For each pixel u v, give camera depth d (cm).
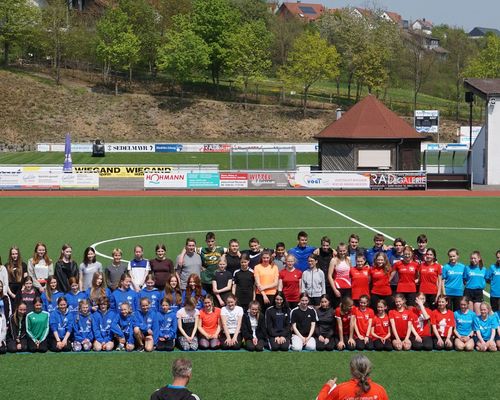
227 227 4322
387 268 2186
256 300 2166
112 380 1775
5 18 12694
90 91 12506
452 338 2047
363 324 2025
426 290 2225
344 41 14388
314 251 2305
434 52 17562
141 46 13375
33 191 6297
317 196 6038
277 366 1888
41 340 1988
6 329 2005
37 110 11712
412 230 4253
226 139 11725
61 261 2244
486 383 1772
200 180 6500
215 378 1797
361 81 13725
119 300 2042
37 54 13612
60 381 1767
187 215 4828
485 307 2041
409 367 1883
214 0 13138
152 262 2259
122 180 7156
